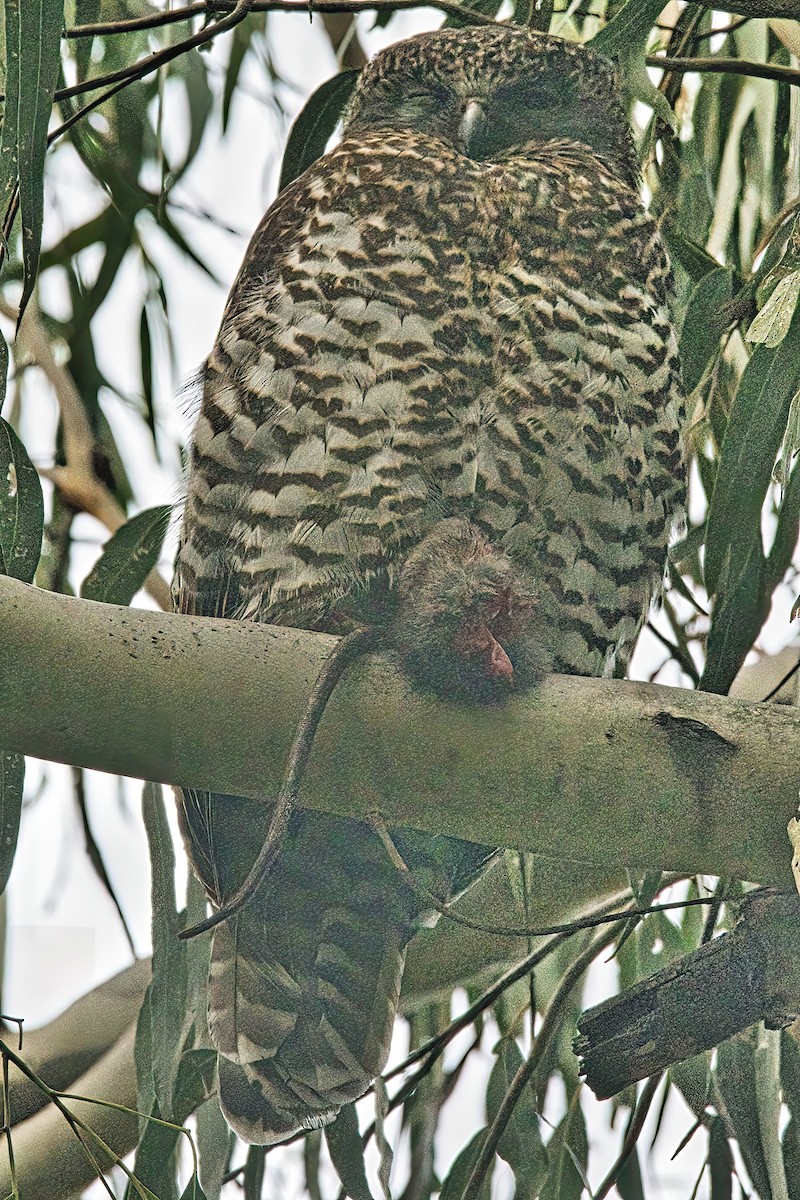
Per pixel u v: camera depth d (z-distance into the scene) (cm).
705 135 758
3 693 429
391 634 460
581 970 643
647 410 640
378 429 609
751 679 782
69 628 431
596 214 667
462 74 750
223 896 642
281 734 441
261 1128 639
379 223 643
